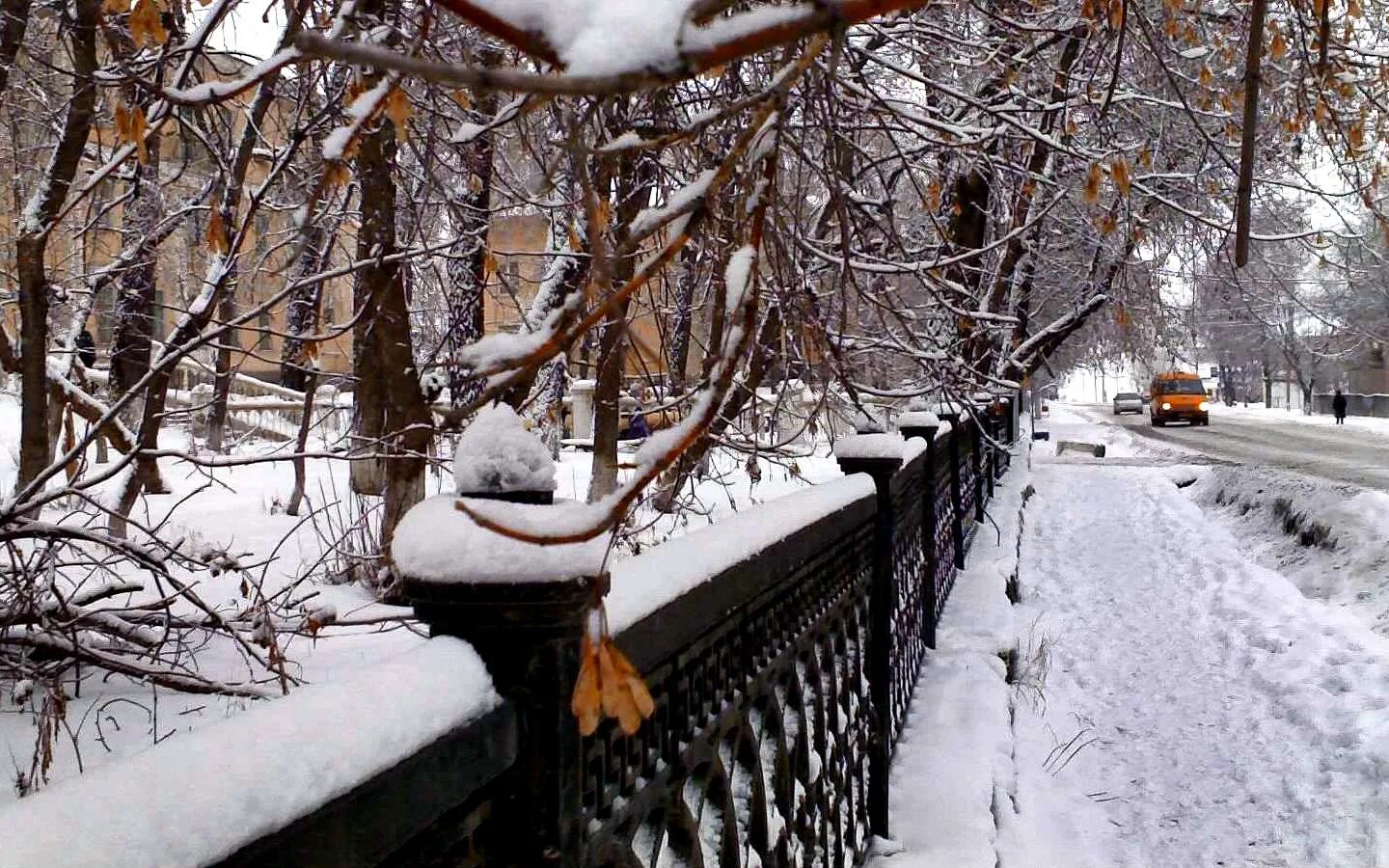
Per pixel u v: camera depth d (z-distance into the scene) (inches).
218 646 171.2
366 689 39.3
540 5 27.0
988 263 232.2
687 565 65.0
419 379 189.6
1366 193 189.3
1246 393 2299.5
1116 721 249.6
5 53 145.2
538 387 223.6
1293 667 256.2
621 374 158.4
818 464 435.5
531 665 48.0
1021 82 199.3
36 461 160.9
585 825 52.6
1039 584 396.5
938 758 162.2
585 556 48.0
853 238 149.9
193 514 297.6
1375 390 1947.6
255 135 136.9
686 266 133.0
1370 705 219.1
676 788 66.1
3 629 133.2
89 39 140.3
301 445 167.3
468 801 46.4
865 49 173.5
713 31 26.6
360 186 153.6
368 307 156.9
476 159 143.0
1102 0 114.3
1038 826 181.9
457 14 27.3
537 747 48.4
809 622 104.6
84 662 134.7
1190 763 218.8
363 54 24.0
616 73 25.8
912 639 197.9
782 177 115.7
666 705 64.4
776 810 90.8
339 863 33.8
